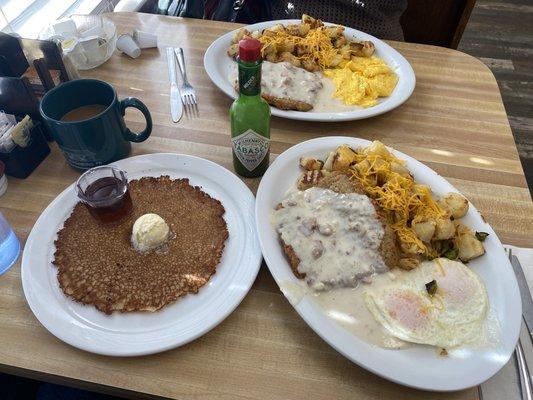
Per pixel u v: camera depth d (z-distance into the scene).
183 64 1.37
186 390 0.69
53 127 0.92
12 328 0.76
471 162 1.09
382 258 0.82
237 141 0.95
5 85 1.00
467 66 1.42
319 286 0.78
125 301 0.77
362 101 1.25
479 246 0.83
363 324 0.74
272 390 0.69
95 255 0.84
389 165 0.97
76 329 0.73
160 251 0.85
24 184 1.02
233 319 0.78
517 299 0.76
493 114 1.23
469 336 0.71
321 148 1.05
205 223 0.90
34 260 0.83
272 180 0.96
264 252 0.81
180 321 0.75
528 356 0.72
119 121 1.00
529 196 1.00
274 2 1.86
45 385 1.04
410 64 1.41
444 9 1.97
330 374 0.71
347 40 1.46
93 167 1.03
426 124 1.20
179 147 1.12
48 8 1.88
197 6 1.68
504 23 3.61
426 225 0.85
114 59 1.42
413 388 0.68
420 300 0.77
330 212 0.88
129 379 0.70
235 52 1.38
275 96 1.21
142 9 2.22
